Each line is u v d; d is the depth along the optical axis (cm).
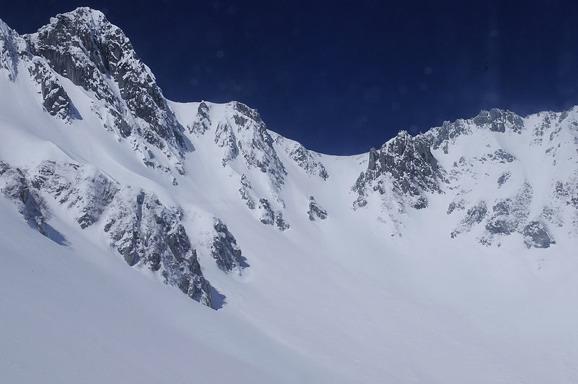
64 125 11962
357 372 7100
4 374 2366
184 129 18600
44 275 4331
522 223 15312
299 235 14875
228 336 6212
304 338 8100
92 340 3325
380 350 8312
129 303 5197
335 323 9150
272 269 11450
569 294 11856
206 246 10581
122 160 12331
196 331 5738
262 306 9238
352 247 14925
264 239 13225
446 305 11638
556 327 10431
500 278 13338
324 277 11812
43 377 2511
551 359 9038
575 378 8312
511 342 9750
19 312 3134
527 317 11069
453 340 9406
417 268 14125
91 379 2744
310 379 5878
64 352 2902
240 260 11212
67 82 13862
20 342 2741
